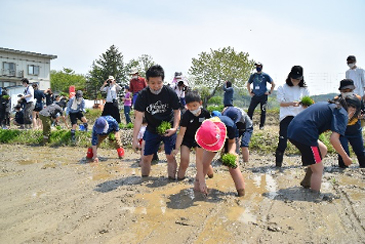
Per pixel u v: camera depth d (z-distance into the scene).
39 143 11.95
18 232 3.97
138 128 6.13
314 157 5.29
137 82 11.59
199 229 3.98
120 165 8.09
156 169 7.54
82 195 5.44
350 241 3.62
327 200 4.99
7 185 6.21
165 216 4.41
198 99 5.64
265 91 10.88
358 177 6.45
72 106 11.57
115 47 62.31
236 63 35.72
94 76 62.75
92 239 3.74
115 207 4.79
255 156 9.00
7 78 45.59
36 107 14.76
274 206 4.77
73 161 8.67
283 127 7.38
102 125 8.45
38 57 48.41
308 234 3.81
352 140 7.17
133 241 3.68
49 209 4.75
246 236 3.79
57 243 3.66
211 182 6.21
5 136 12.27
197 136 5.02
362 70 8.81
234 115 7.50
